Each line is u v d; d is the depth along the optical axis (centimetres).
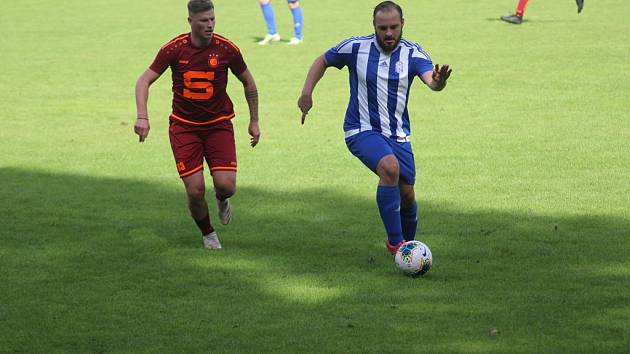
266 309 1809
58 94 4391
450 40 5612
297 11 5653
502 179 2855
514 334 1659
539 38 5603
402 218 2194
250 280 1989
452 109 3909
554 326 1695
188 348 1617
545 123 3616
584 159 3072
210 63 2144
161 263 2116
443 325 1708
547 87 4278
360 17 6725
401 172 2111
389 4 2030
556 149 3216
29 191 2806
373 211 2569
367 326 1708
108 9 7594
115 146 3416
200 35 2114
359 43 2080
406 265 1981
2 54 5541
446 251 2183
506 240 2261
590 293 1872
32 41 6012
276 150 3319
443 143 3347
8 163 3169
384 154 2045
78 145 3431
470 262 2095
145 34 6203
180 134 2192
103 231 2383
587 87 4250
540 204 2578
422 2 7450
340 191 2780
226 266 2091
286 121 3781
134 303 1850
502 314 1761
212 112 2184
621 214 2469
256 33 6222
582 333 1659
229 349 1611
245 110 4003
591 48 5209
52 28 6594
